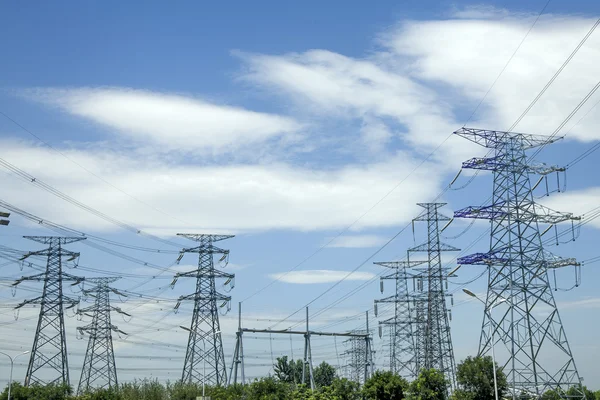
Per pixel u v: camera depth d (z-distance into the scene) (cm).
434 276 10081
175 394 9806
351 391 8969
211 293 10912
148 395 10025
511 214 7638
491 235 7812
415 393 7719
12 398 8925
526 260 7519
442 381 7738
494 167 7725
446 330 9925
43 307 10075
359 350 14638
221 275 10988
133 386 10281
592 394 9069
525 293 7450
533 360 7250
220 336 10800
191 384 10138
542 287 7425
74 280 10256
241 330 10050
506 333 7425
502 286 7619
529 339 7306
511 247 7594
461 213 7769
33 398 8988
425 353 10119
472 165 7662
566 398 7338
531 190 7600
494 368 6900
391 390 7912
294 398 9394
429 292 10169
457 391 7538
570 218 7431
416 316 11206
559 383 7150
